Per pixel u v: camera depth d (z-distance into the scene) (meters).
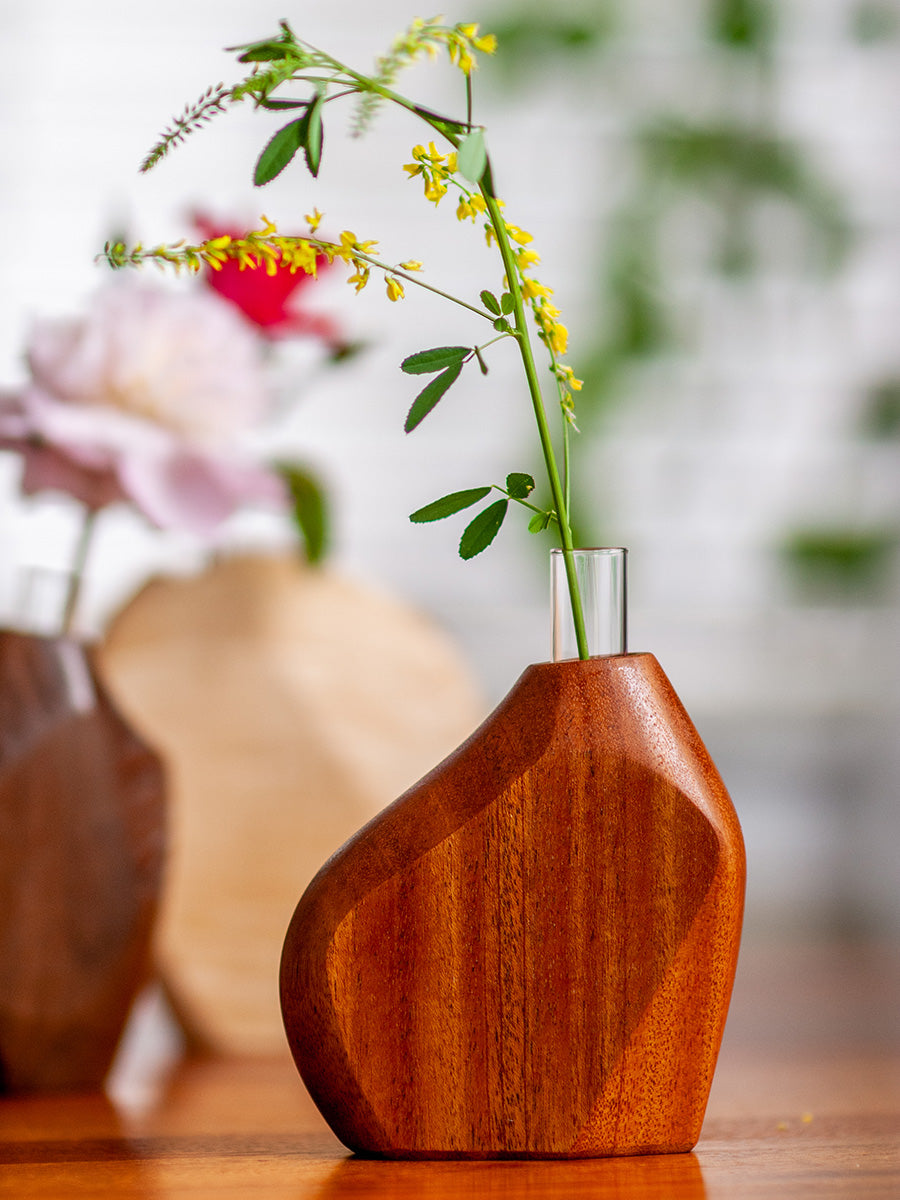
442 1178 0.77
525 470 2.00
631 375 2.01
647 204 2.01
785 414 2.09
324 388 2.00
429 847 0.80
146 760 1.04
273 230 0.80
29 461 1.04
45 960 1.00
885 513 2.10
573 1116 0.79
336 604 1.29
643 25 2.02
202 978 1.18
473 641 2.03
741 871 0.80
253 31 2.03
